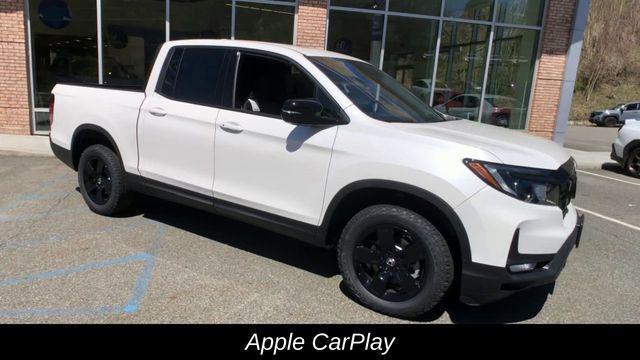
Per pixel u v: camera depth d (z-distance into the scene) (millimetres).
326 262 4406
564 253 3328
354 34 11758
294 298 3699
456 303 3799
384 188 3395
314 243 3803
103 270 3957
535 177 3203
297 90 3904
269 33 11273
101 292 3602
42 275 3818
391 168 3334
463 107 12922
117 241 4582
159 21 10820
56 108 5484
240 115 4070
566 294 4086
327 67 3992
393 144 3391
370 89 4070
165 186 4609
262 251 4555
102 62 10734
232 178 4129
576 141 18797
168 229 4969
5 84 10242
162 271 4004
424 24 12164
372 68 4691
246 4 11062
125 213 5379
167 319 3311
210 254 4410
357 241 3545
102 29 10602
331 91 3721
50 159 8398
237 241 4762
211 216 5434
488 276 3139
